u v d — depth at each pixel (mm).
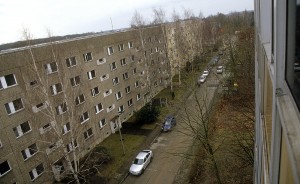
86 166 18938
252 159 12445
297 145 1149
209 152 12898
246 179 14445
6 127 15945
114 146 22734
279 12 1649
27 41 15820
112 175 18656
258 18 5480
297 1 1458
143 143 22594
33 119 17453
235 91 23859
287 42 1618
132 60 29766
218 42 59938
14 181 16406
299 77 1420
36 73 16328
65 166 18938
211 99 24938
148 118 25938
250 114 18250
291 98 1500
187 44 45500
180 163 18812
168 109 28250
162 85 36906
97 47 23922
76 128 19016
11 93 16203
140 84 31438
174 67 42188
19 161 16688
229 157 16031
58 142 17125
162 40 37750
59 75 17609
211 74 37688
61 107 18641
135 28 30719
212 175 15672
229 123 18453
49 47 18625
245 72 22469
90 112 22672
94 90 23578
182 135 22516
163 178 17672
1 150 15695
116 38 26750
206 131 12633
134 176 18406
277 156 1927
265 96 3697
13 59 16219
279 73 1727
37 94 17062
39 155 17859
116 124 26156
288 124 1295
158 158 20062
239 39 32094
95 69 23625
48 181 18438
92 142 22609
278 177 2004
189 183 16250
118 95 27266
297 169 1047
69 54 20750
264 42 3908
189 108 24547
